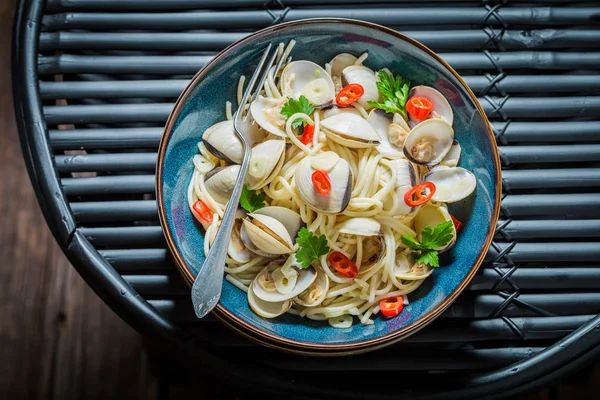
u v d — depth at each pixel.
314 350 0.66
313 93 0.72
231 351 0.75
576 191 0.78
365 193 0.71
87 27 0.79
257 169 0.69
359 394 0.74
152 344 0.88
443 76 0.70
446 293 0.69
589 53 0.79
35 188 0.75
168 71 0.78
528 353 0.75
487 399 0.74
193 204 0.71
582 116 0.78
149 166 0.77
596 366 0.85
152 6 0.79
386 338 0.65
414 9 0.79
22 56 0.77
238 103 0.73
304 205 0.70
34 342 0.88
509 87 0.78
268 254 0.69
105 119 0.78
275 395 0.74
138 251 0.76
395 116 0.72
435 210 0.70
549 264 0.77
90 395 0.87
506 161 0.78
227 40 0.79
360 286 0.70
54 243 0.90
